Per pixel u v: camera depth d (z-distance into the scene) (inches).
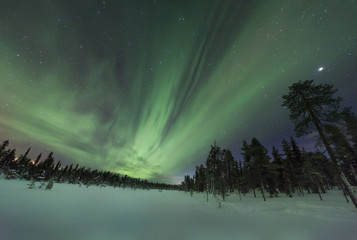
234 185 1700.3
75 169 2967.5
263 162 1095.0
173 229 250.7
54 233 184.1
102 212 335.3
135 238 197.5
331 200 722.2
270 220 345.7
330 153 504.4
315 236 242.8
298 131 606.9
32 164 2388.0
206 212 443.5
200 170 2495.1
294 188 1318.9
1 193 410.3
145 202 624.7
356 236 242.8
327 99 526.6
